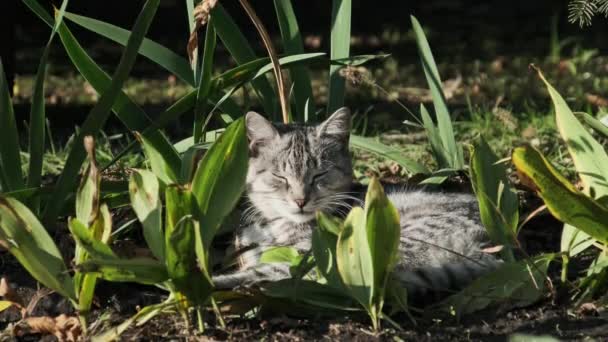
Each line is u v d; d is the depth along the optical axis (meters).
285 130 8.33
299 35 8.92
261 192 8.27
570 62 17.77
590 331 6.11
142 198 6.01
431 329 6.18
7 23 11.76
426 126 9.04
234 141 5.98
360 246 5.91
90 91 15.98
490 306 6.48
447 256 7.21
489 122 11.81
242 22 22.11
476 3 25.75
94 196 5.99
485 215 6.88
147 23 7.18
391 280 6.21
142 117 7.84
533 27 23.06
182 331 6.12
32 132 7.40
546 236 8.27
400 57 19.67
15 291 6.88
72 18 7.88
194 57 7.95
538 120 12.04
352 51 20.22
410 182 8.67
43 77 7.36
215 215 6.07
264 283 6.46
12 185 7.40
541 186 6.31
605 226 6.46
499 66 18.55
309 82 9.06
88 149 5.84
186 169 7.19
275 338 6.00
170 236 5.67
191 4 7.99
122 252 7.37
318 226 6.18
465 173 8.66
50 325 6.18
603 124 7.05
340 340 5.95
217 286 6.95
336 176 8.35
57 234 7.63
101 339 5.92
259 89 8.98
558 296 6.68
